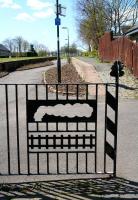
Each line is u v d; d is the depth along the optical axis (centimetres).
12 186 535
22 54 9688
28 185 540
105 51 3809
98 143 785
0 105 1358
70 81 2066
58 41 2003
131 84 1805
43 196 499
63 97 1546
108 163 646
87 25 6788
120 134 871
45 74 2742
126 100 1428
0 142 802
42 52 10044
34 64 4744
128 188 527
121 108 1251
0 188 527
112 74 547
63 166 630
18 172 580
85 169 609
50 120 563
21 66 4094
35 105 554
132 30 3225
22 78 2658
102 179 564
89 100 554
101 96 1524
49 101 554
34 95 1631
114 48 3188
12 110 1240
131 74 2147
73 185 538
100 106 1288
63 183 547
